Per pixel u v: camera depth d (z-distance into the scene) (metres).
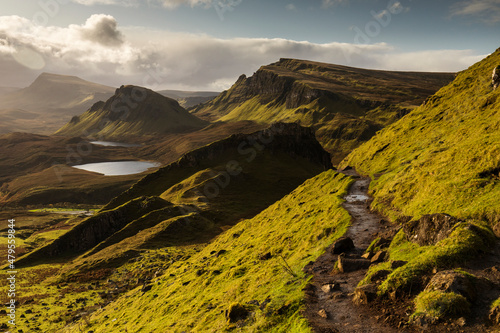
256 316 22.69
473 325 14.63
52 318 78.25
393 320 16.84
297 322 19.05
